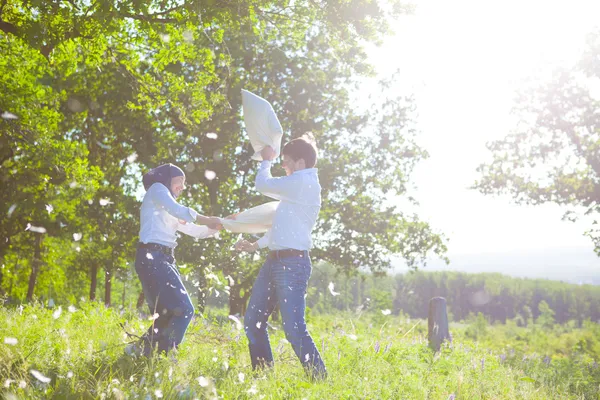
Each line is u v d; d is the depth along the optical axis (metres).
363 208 28.28
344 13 10.46
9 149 17.75
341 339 6.68
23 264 30.64
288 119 26.44
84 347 4.27
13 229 25.16
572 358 11.82
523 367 7.98
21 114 18.06
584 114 24.61
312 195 4.66
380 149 29.47
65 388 3.16
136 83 13.11
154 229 4.52
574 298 135.88
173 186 4.80
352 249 27.45
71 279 39.22
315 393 3.82
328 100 28.16
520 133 25.98
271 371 4.46
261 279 4.76
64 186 21.22
